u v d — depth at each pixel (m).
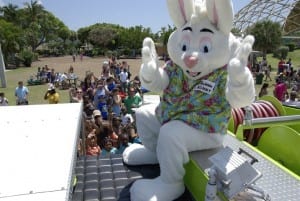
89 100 10.13
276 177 2.67
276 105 4.57
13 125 3.39
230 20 2.68
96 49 66.56
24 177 2.19
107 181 3.23
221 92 2.82
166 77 3.12
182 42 2.88
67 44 69.69
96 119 7.38
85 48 74.06
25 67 37.47
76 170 3.47
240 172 2.22
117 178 3.29
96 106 10.17
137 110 3.45
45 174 2.23
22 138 2.95
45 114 3.84
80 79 22.83
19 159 2.48
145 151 3.53
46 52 66.88
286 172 2.74
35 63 42.94
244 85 2.48
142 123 3.35
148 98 12.50
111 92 10.38
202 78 2.88
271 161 2.94
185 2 2.84
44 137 2.99
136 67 32.56
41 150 2.67
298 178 2.63
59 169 2.31
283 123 3.78
